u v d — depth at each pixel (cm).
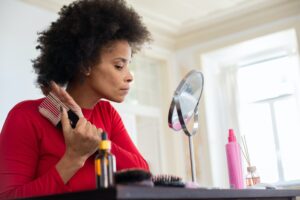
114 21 131
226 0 394
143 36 146
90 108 133
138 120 440
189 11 414
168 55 465
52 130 117
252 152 441
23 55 326
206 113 441
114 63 128
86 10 131
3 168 108
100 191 74
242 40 421
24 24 331
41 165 116
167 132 454
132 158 132
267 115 440
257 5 404
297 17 392
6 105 307
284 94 432
